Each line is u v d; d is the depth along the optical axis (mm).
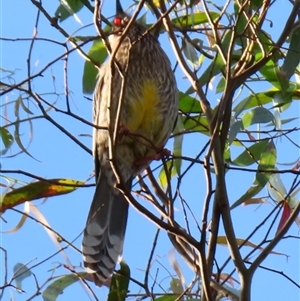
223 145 7168
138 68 8695
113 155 6312
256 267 6566
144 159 8547
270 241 7039
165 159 7801
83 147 6738
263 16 7031
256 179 7902
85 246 7945
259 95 8719
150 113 8688
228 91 6562
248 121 8148
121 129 8117
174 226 6531
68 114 6289
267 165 8180
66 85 6309
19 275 7543
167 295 7734
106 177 8586
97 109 8742
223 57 6859
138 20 9016
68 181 8328
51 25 7027
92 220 8266
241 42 7543
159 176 8688
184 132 7930
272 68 8328
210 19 6914
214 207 6957
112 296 7543
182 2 8336
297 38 7734
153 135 8766
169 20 7418
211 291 6562
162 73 8781
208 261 6902
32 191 8203
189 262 7477
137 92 8641
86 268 7766
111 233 8227
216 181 6758
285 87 7906
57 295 7641
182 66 7410
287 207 7945
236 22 6496
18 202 8180
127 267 7766
